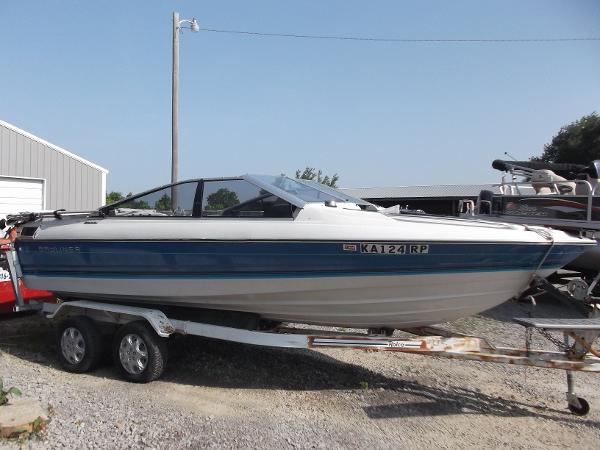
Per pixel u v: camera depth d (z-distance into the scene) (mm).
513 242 4363
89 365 5406
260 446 3691
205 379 5223
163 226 5145
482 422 4262
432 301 4625
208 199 5191
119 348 5207
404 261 4422
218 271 4918
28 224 6172
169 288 5180
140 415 4176
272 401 4629
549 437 4004
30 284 6133
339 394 4832
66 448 3529
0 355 5910
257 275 4793
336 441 3822
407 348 4602
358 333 5051
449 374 5406
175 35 14312
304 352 6078
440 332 5098
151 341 5031
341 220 4590
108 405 4375
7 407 3861
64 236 5699
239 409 4414
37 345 6461
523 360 4359
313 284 4660
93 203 13812
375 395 4820
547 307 8539
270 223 4734
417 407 4543
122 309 5254
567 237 4754
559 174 10375
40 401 4309
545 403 4684
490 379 5277
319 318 5004
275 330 5344
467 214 10398
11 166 12188
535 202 8539
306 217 4656
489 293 4633
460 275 4449
